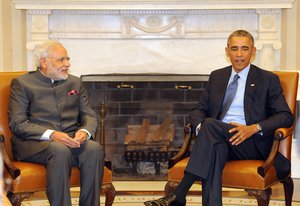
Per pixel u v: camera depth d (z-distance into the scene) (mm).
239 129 3793
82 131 3855
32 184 3633
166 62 5793
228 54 4152
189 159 3715
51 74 3979
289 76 4164
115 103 5664
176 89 5652
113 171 5738
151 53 5793
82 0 5574
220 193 3676
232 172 3754
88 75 5648
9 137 3982
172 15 5738
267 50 5688
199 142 3713
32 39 5695
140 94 5664
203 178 3658
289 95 4137
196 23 5750
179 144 5711
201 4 5555
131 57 5805
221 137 3770
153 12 5719
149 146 5602
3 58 5750
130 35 5754
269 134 3863
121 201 4688
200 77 5629
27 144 3793
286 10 5684
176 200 3676
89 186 3752
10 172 3609
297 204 4535
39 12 5652
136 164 5703
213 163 3686
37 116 3920
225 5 5559
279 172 3859
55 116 3945
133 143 5594
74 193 4980
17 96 3906
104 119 5375
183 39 5785
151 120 5715
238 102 4074
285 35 5727
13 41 5742
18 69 5754
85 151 3754
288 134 3830
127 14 5738
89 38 5773
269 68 5688
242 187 3738
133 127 5652
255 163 3777
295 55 5742
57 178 3584
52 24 5762
